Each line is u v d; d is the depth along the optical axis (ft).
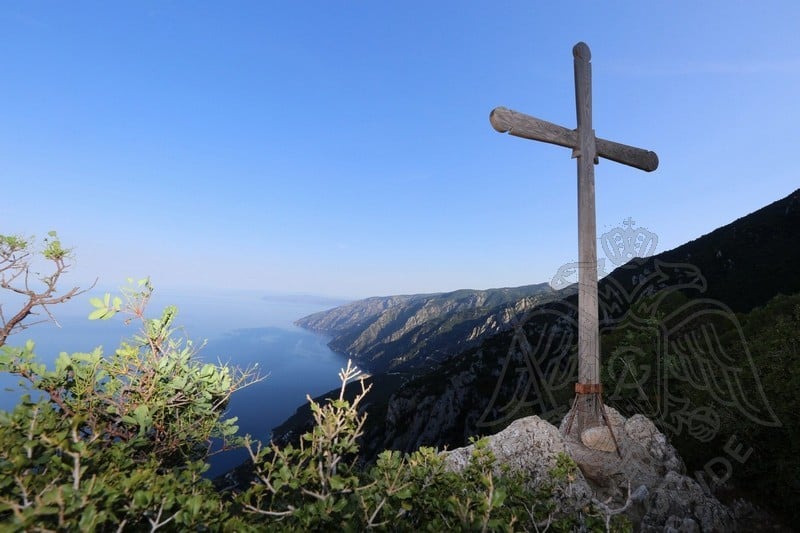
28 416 6.53
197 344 11.68
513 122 17.16
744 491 18.15
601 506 11.78
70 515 4.67
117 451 7.02
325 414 7.64
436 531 6.36
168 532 5.57
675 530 14.08
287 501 7.57
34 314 9.19
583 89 18.98
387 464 8.33
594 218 18.20
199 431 11.25
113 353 10.48
